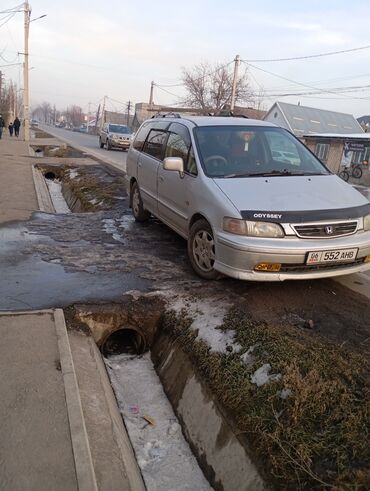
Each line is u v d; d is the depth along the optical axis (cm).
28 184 1134
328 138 2544
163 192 591
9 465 231
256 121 597
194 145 521
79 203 1073
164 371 383
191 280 485
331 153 2559
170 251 598
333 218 411
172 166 504
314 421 270
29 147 2514
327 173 518
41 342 343
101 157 2128
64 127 13725
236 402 297
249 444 270
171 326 408
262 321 381
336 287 472
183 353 374
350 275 509
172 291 454
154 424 331
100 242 632
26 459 235
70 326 396
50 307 411
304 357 324
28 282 469
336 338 361
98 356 378
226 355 342
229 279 484
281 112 3959
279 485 240
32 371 307
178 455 303
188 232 506
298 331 367
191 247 499
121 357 418
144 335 425
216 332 374
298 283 477
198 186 479
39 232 673
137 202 737
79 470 231
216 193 444
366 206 445
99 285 468
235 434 281
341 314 408
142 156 700
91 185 1179
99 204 966
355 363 321
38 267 517
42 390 288
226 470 272
